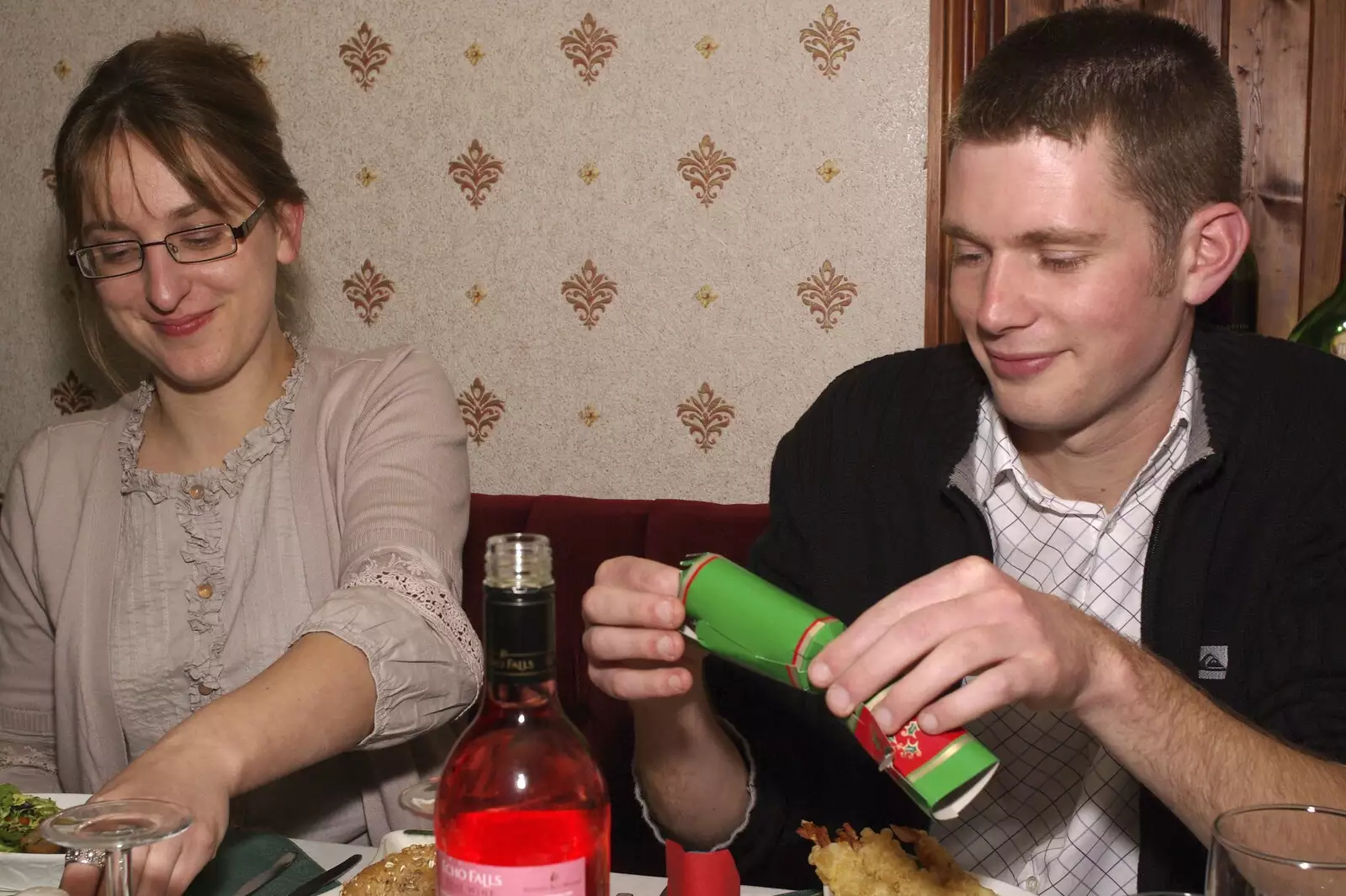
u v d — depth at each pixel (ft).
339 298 7.06
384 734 3.67
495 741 1.99
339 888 2.88
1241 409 3.99
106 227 4.39
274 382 4.86
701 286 6.58
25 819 3.32
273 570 4.58
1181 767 2.85
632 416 6.75
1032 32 3.54
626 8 6.52
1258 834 2.03
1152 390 3.84
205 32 7.04
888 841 2.82
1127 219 3.38
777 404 6.55
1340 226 6.06
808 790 4.03
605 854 2.02
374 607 3.80
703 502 5.91
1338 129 6.02
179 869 2.72
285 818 4.44
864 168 6.31
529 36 6.66
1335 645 3.75
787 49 6.35
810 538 4.55
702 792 3.46
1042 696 2.48
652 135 6.56
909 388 4.59
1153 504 4.04
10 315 7.42
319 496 4.64
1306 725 3.67
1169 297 3.57
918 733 2.15
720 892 2.61
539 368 6.84
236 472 4.64
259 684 3.40
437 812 2.00
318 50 6.93
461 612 4.09
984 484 4.27
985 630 2.34
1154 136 3.35
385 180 6.92
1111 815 3.97
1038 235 3.37
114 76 4.38
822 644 2.26
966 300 3.68
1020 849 4.09
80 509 4.79
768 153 6.42
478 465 6.98
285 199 4.74
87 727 4.54
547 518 5.93
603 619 2.68
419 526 4.36
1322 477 3.90
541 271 6.78
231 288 4.50
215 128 4.37
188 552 4.58
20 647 4.86
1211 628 3.95
